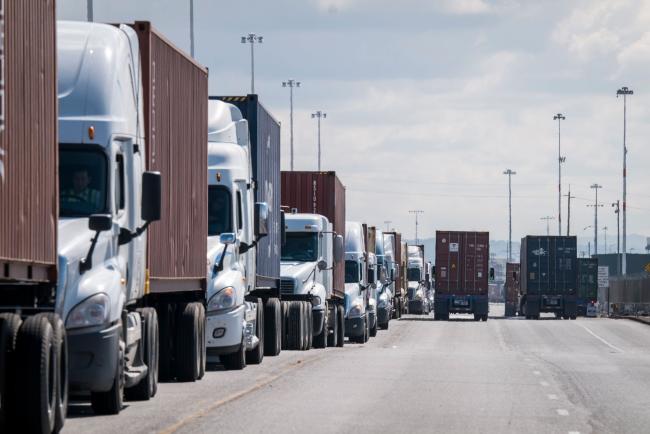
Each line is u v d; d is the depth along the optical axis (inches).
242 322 1747.0
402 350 2534.5
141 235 1242.0
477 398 1389.0
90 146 1122.7
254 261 1962.4
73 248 1053.2
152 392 1299.2
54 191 967.0
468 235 5506.9
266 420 1102.4
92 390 1065.5
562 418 1190.3
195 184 1555.1
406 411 1220.5
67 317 1036.5
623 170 7795.3
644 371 1952.5
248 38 6889.8
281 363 1953.7
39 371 886.4
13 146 845.2
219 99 2092.8
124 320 1152.2
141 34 1288.1
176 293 1588.3
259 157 2091.5
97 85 1141.1
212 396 1316.4
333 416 1151.6
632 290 6756.9
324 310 2677.2
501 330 4308.6
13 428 888.9
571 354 2652.6
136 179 1220.5
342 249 2901.1
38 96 916.0
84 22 1194.6
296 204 2965.1
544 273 5792.3
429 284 7539.4
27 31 882.8
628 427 1125.7
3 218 819.4
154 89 1314.0
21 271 884.6
